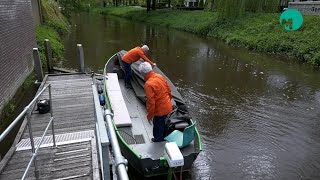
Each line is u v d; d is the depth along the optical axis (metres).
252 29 21.06
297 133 7.63
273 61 15.59
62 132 5.48
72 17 39.78
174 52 17.77
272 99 10.02
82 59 9.74
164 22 32.53
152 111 5.02
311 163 6.32
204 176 5.73
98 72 12.31
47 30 16.92
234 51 18.36
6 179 3.78
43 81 8.43
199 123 7.98
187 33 26.78
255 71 13.60
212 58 16.22
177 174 5.52
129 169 5.54
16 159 4.25
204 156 6.41
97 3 54.16
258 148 6.84
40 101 6.34
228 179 5.68
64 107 6.71
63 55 14.91
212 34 24.44
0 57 6.57
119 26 30.50
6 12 7.29
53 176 3.81
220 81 11.95
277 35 18.50
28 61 9.62
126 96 7.54
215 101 9.66
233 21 24.09
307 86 11.52
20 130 5.43
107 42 20.05
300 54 15.78
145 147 5.23
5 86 6.88
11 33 7.64
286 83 11.86
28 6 10.09
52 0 24.70
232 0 24.20
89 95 7.55
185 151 5.17
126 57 7.95
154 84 5.02
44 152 4.37
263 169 6.05
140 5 56.69
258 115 8.64
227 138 7.23
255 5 24.50
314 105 9.56
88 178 3.78
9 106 7.07
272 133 7.57
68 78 9.09
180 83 11.53
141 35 24.44
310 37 16.45
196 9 37.72
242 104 9.49
